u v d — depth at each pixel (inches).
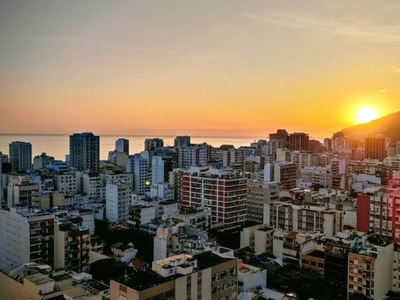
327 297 3088.1
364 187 5162.4
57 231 3661.4
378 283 3110.2
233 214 5364.2
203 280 2458.2
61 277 2682.1
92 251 3878.0
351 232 3823.8
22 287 2544.3
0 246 3976.4
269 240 4143.7
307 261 3629.4
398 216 3681.1
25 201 5187.0
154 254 3873.0
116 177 7244.1
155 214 5285.4
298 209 4613.7
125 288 2228.1
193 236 3922.2
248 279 2999.5
